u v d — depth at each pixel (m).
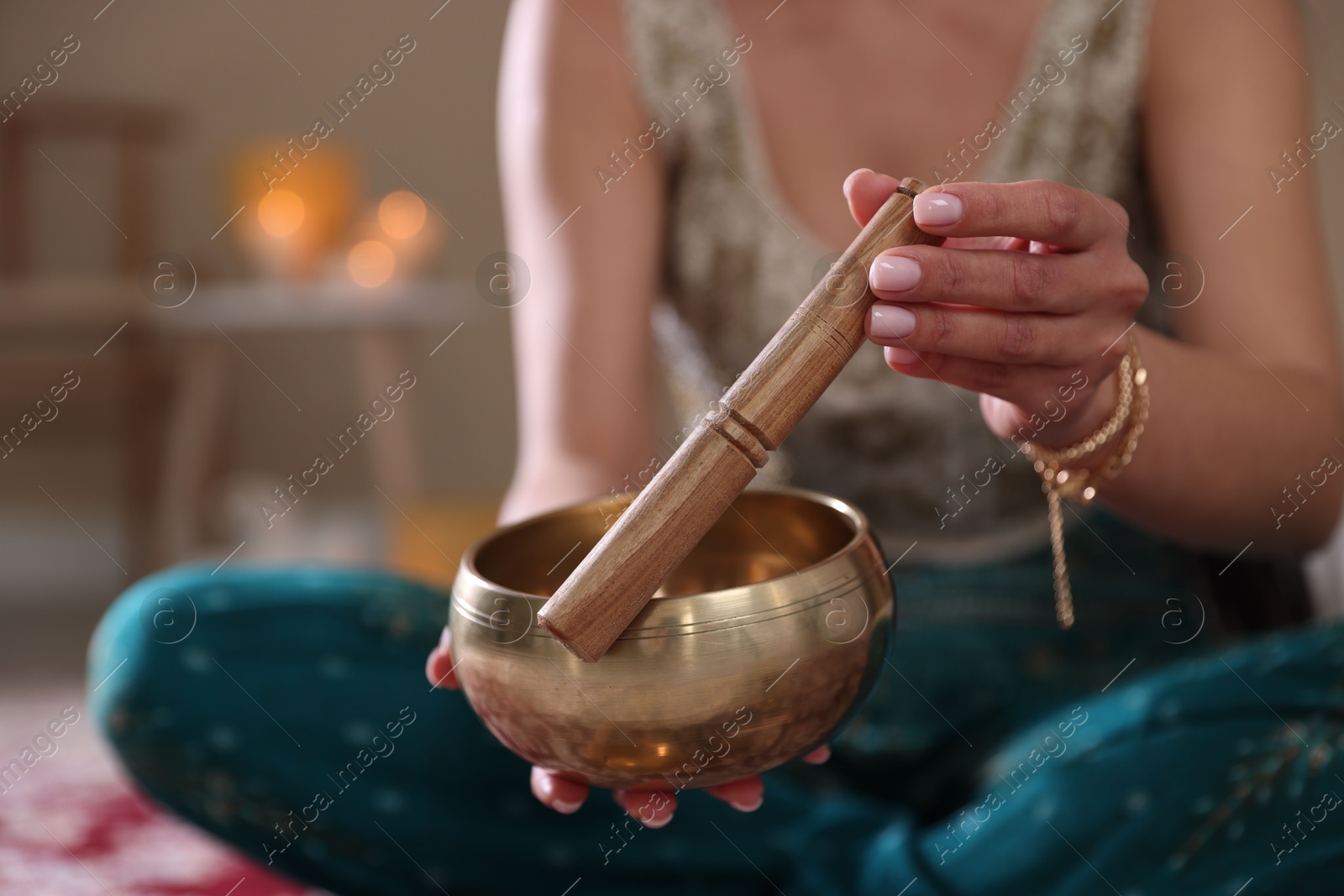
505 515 0.93
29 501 3.18
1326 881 0.67
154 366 2.72
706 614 0.54
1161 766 0.70
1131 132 1.04
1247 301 0.91
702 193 1.08
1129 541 0.99
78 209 3.09
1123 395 0.70
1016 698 0.96
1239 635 1.02
